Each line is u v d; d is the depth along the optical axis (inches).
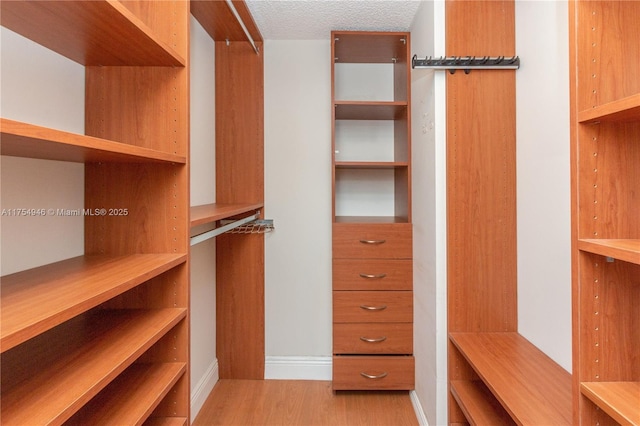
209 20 78.1
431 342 69.6
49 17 31.3
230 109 91.6
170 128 43.9
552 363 53.7
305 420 76.0
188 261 44.4
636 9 34.1
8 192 34.5
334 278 85.3
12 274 34.6
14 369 30.2
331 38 85.8
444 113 66.4
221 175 92.0
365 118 98.9
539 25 57.6
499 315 66.0
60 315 24.5
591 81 34.0
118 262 39.7
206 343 85.2
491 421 52.9
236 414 77.9
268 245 94.3
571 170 35.1
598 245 31.6
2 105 33.1
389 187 101.0
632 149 34.4
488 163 66.0
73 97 42.1
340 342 85.1
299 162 94.3
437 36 66.5
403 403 82.7
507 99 65.7
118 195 44.2
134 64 43.1
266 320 94.3
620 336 34.4
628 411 29.8
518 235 65.2
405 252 84.9
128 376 41.3
